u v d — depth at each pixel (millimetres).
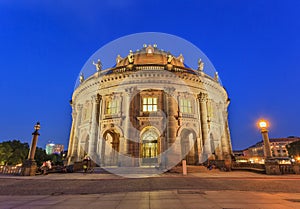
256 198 7262
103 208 5988
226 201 6758
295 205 6117
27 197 8078
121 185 11695
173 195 8023
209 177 15969
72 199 7527
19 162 50062
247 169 22578
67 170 22625
